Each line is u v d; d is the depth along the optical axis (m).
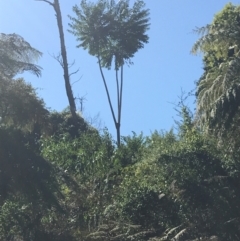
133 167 17.16
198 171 14.69
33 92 13.55
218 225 13.92
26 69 14.24
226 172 14.52
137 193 15.11
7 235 13.48
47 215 13.76
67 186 15.06
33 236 13.52
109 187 16.75
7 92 13.16
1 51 13.97
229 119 14.42
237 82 14.42
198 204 14.29
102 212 15.30
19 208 13.53
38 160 12.79
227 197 14.18
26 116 13.27
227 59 15.63
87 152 19.03
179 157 15.01
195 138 15.40
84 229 14.68
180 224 14.35
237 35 15.02
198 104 15.01
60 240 13.77
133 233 14.52
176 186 14.70
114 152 20.19
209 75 15.53
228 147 14.92
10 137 12.58
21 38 14.41
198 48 15.24
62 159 18.34
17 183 12.32
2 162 12.33
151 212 14.87
